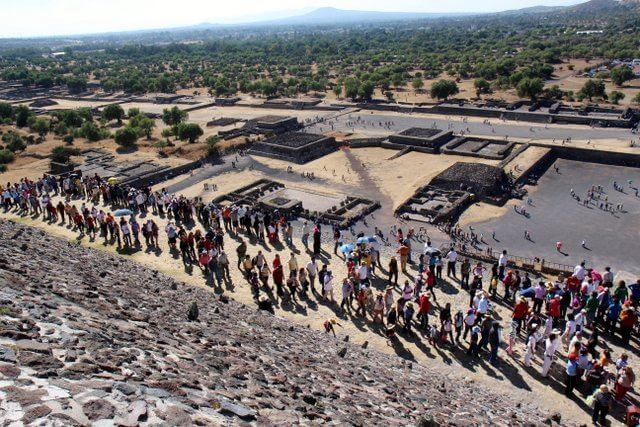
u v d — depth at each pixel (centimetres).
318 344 2167
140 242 4325
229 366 1256
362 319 3147
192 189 7500
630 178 7431
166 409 809
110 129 12488
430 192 6819
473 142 9506
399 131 10312
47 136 11600
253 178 8038
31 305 1148
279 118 11469
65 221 4744
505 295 3572
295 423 990
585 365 2423
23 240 2355
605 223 5775
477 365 2695
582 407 2347
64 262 2094
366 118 12612
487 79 17075
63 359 892
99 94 18750
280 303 3312
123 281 2102
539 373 2633
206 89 19288
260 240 4656
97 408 736
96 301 1471
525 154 8550
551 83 15962
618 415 2250
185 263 3850
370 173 8075
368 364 2052
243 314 2305
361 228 5753
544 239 5397
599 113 11188
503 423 1709
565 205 6431
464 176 6975
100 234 4434
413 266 4231
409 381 1969
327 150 9656
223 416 888
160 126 12769
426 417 1230
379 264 4150
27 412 672
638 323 3111
